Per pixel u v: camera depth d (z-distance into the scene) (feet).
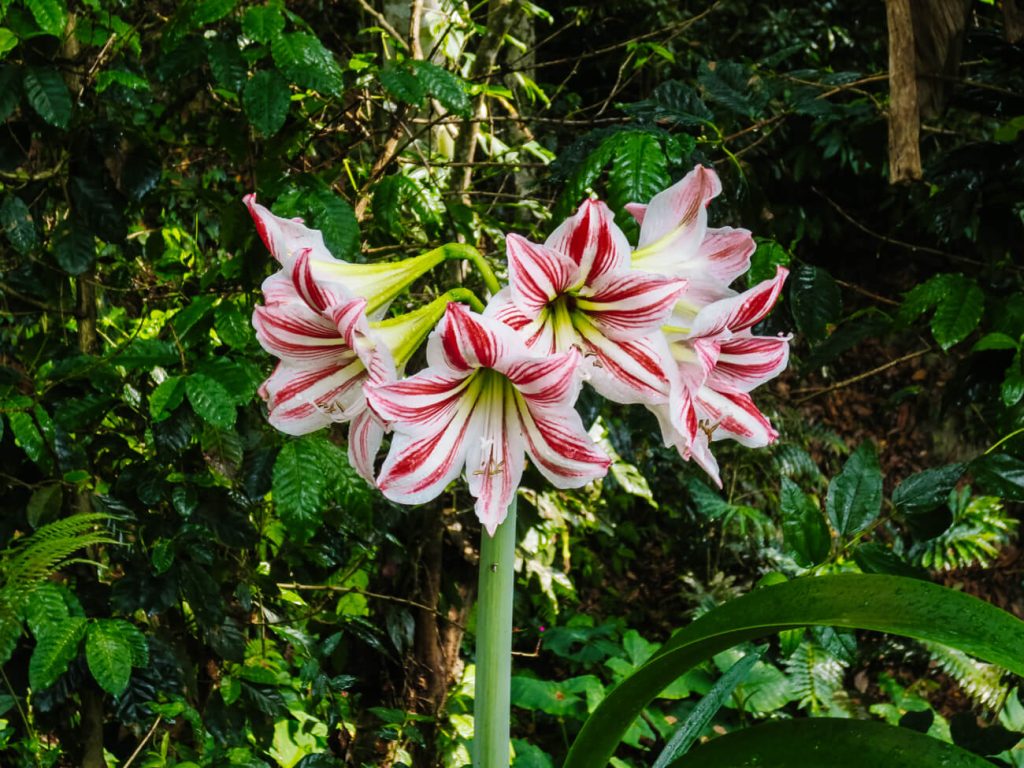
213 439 3.71
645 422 3.71
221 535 3.87
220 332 3.54
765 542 9.28
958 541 7.93
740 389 2.36
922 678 8.63
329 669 5.78
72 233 3.76
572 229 2.07
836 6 12.02
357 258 3.63
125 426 4.18
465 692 5.94
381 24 5.23
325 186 3.72
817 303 3.62
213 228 5.22
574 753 2.49
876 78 4.33
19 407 3.52
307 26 3.65
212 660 4.39
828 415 11.76
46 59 3.67
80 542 3.31
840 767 2.20
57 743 4.34
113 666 3.29
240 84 3.47
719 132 3.72
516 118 5.41
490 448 2.14
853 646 3.24
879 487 3.20
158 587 3.71
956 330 3.66
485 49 5.39
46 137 3.76
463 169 5.60
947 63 3.74
